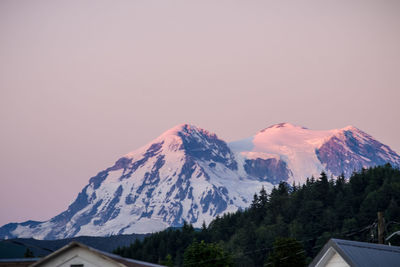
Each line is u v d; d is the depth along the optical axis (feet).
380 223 292.81
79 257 195.42
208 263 445.78
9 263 208.44
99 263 195.11
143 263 226.79
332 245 193.06
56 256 195.21
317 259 195.11
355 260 186.50
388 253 197.98
